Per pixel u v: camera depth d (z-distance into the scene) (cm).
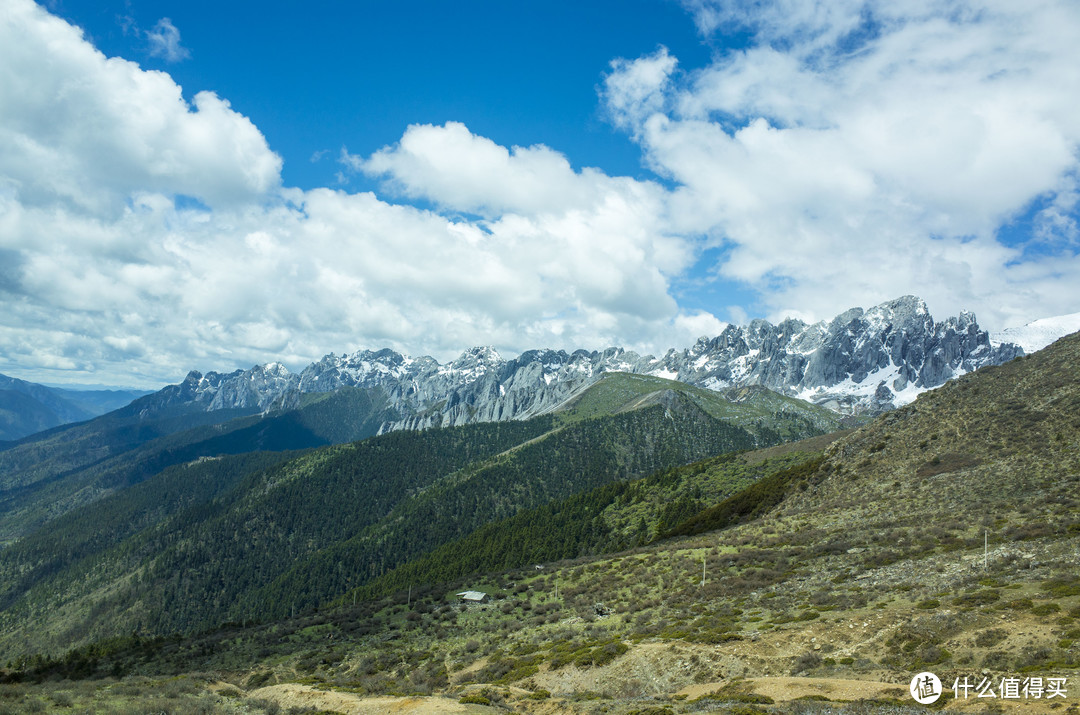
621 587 8800
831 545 7738
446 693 5528
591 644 6144
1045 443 9456
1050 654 3481
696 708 3838
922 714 3141
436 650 7838
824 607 5494
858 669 4031
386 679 6806
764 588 6825
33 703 4800
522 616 8600
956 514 7812
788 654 4566
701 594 7150
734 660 4688
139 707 4831
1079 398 10162
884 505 9506
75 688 6119
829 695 3628
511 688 5228
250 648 10012
